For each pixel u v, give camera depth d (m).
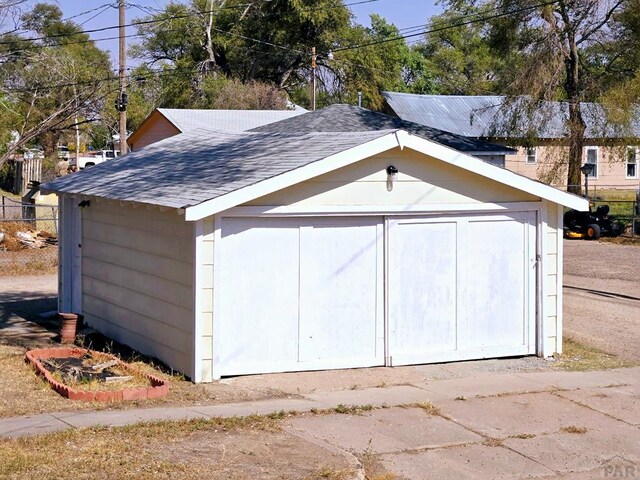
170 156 14.62
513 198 12.21
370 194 11.38
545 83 32.50
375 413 9.30
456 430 8.80
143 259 12.20
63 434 8.04
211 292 10.71
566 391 10.52
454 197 11.84
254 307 11.02
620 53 32.06
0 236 25.14
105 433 8.16
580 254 26.20
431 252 11.86
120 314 13.09
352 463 7.54
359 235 11.49
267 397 10.02
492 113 44.06
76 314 14.27
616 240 29.98
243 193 10.49
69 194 14.37
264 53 53.94
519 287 12.42
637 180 47.94
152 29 53.50
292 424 8.77
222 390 10.31
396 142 11.18
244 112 31.77
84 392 9.70
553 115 33.44
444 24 47.75
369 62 55.00
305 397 10.02
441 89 69.12
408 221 11.70
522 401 10.01
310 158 11.13
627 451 8.30
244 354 11.02
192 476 7.00
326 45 54.00
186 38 54.16
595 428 9.02
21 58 20.55
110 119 28.20
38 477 6.83
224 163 12.44
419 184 11.64
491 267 12.23
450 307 12.01
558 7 32.59
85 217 14.38
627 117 30.66
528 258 12.43
